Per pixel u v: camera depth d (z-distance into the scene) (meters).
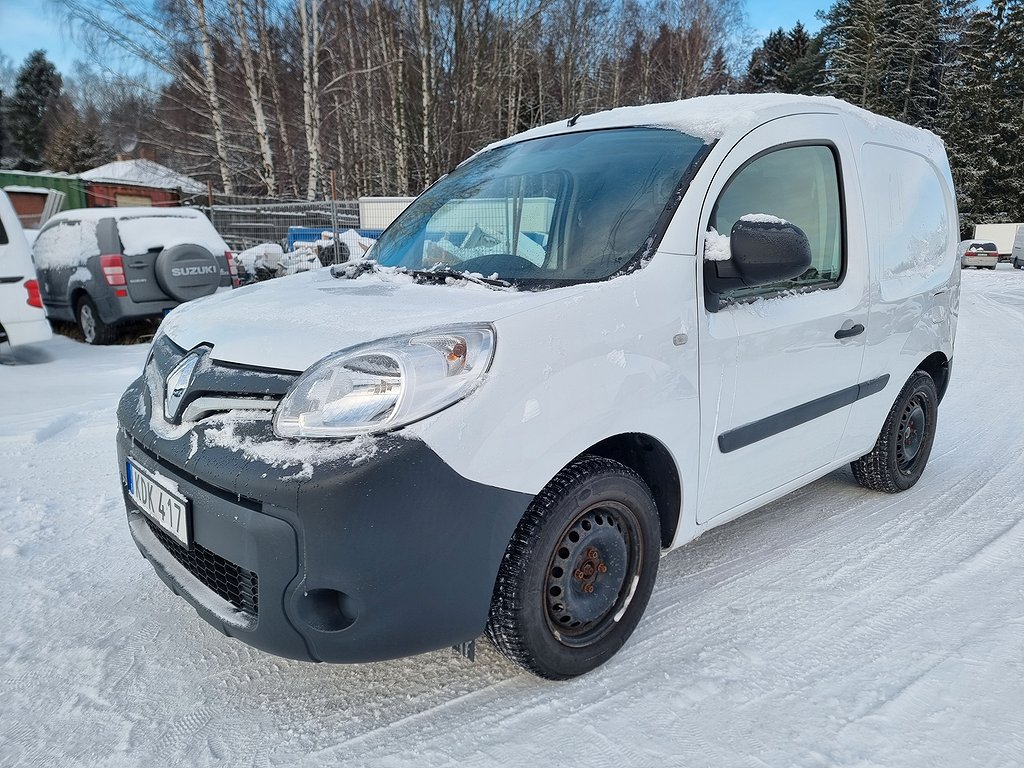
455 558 1.91
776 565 3.04
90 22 17.88
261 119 19.34
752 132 2.72
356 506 1.79
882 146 3.43
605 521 2.28
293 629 1.90
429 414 1.86
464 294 2.36
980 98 42.81
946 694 2.17
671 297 2.34
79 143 45.34
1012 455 4.48
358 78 21.84
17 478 4.16
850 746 1.95
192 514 2.06
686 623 2.60
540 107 28.56
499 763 1.93
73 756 1.99
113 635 2.59
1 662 2.42
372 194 22.33
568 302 2.13
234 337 2.20
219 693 2.27
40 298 7.20
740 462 2.69
